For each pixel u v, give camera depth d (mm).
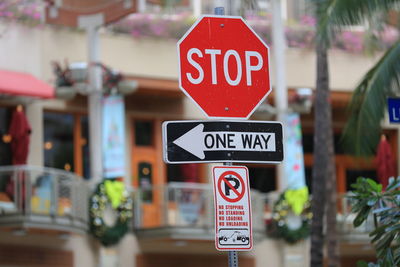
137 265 34938
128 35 36219
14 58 33500
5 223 30203
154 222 34562
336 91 39938
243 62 10273
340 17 17875
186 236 34219
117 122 33812
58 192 31250
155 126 37594
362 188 12820
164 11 36781
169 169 37906
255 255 36844
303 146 40969
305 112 37219
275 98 37312
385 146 36531
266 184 39688
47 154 34844
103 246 34094
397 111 15180
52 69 34625
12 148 32250
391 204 13586
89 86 33344
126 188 34656
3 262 31219
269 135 10164
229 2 10648
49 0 33844
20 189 30156
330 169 28969
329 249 29531
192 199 34531
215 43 10242
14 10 33750
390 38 39031
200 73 10180
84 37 35531
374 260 39219
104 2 33531
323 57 28375
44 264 32281
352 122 19625
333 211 29344
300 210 37156
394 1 18109
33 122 34406
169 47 36938
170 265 35875
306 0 18453
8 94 31734
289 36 39500
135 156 37000
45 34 34625
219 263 37000
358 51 40219
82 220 32812
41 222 30484
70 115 35562
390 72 19031
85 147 35844
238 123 10125
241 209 10078
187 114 38219
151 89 36625
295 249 37438
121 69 35906
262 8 39031
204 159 10039
